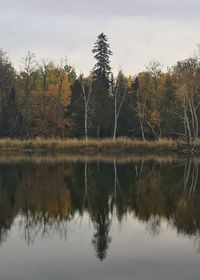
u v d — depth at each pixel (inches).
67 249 617.3
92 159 1937.7
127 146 2374.5
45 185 1184.2
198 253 593.9
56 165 1670.8
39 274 522.3
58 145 2359.7
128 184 1205.1
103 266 546.6
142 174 1411.2
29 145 2375.7
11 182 1227.2
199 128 2876.5
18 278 510.0
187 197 1010.7
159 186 1169.4
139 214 840.9
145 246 627.5
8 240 663.1
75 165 1674.5
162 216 822.5
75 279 506.9
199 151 2311.8
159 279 504.7
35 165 1667.1
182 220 788.0
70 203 946.7
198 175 1387.8
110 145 2375.7
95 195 1040.2
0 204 935.0
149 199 991.6
